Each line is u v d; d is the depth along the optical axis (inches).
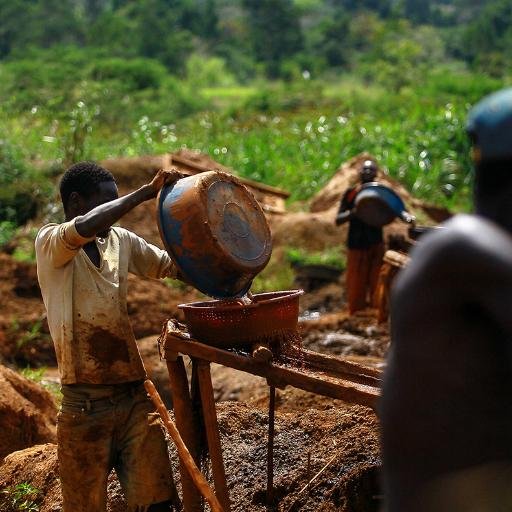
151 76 2869.1
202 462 297.7
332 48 5329.7
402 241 615.5
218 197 266.2
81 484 274.5
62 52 3230.8
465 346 150.8
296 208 1229.1
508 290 144.3
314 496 297.3
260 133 1641.2
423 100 2269.9
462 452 151.9
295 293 279.6
